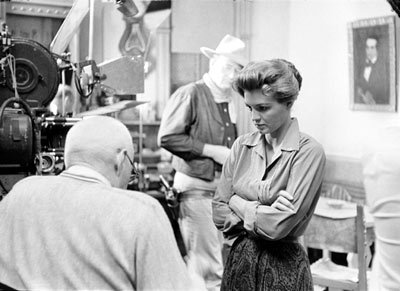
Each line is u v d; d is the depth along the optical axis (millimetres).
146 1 2711
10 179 1721
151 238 1222
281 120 1604
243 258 1662
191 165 2709
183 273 1249
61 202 1291
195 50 3627
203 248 2691
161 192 3096
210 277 2648
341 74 3561
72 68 2096
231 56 2688
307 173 1599
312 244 2375
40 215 1302
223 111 2754
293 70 1605
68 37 2273
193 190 2725
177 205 2783
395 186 1633
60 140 1874
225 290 1709
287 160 1620
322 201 2617
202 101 2719
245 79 1562
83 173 1313
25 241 1307
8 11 2377
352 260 2881
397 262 1666
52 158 1794
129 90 2305
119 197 1267
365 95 3369
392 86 3195
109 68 2271
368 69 3381
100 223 1245
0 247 1331
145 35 2799
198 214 2709
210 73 2752
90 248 1245
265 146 1701
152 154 3625
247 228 1618
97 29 2645
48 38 2463
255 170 1688
